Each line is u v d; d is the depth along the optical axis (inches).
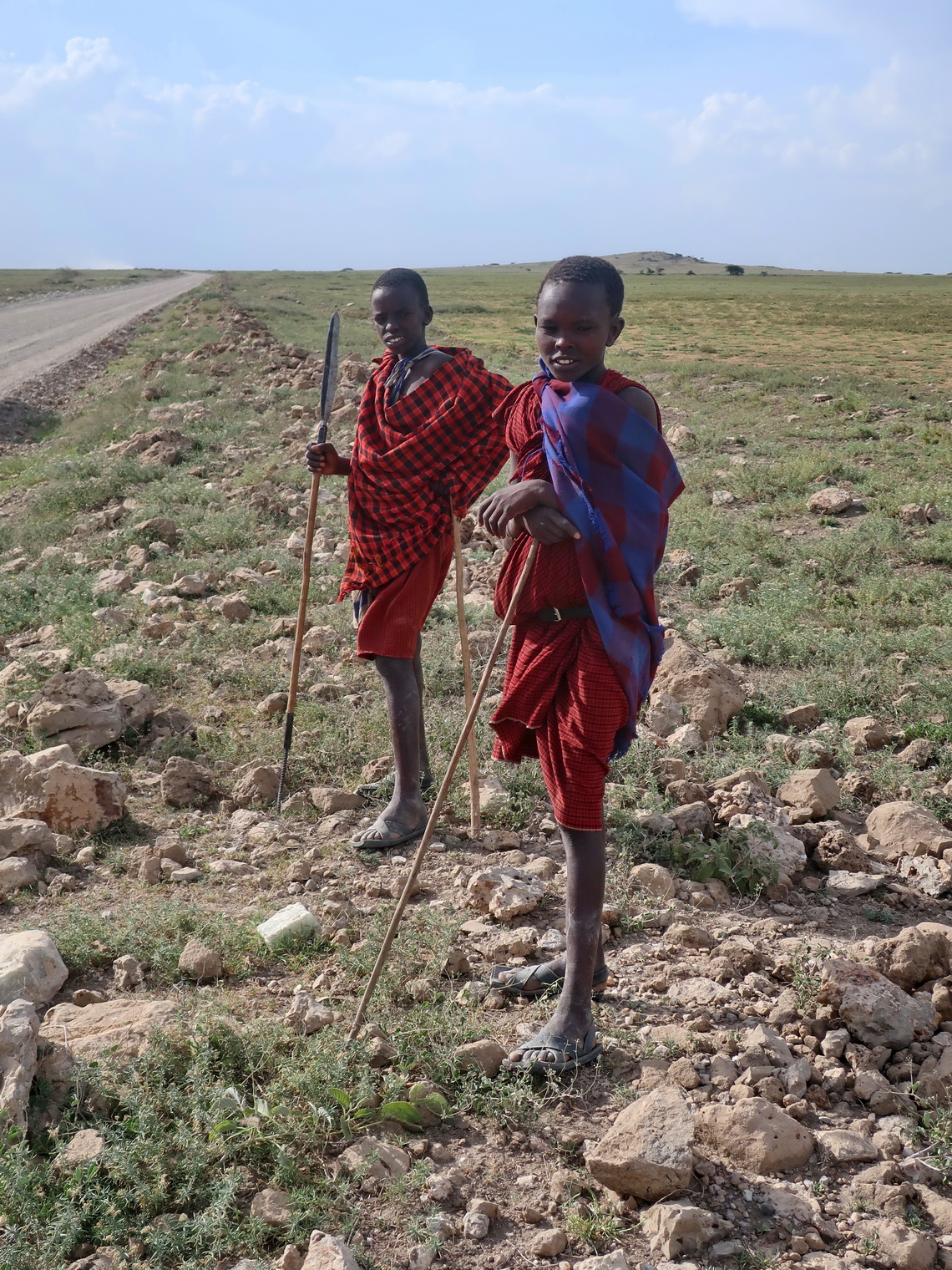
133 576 330.6
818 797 174.6
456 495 163.0
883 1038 116.6
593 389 108.7
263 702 217.8
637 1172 95.0
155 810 179.8
